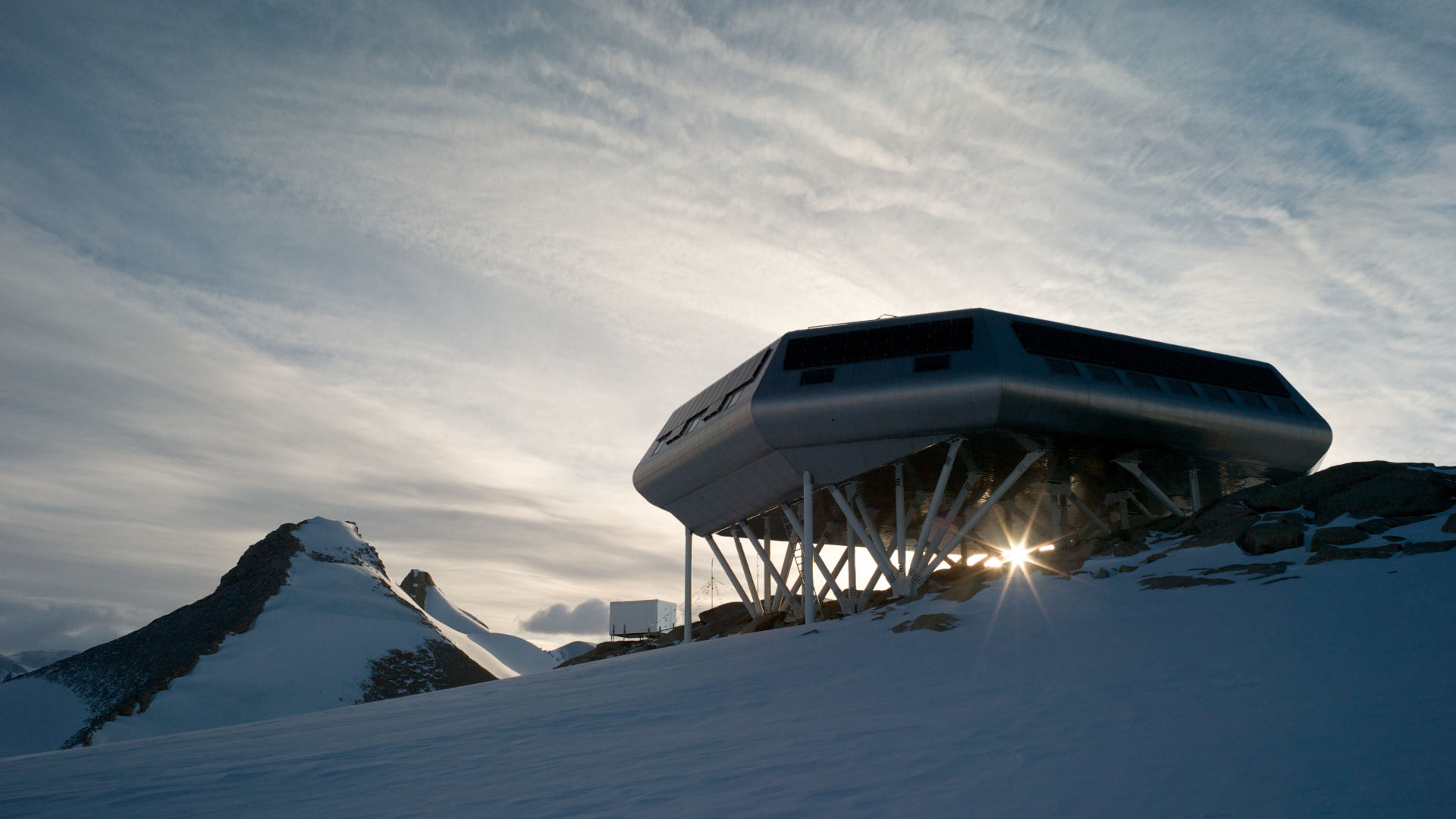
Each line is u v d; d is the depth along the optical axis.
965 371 45.56
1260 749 12.78
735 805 12.49
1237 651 20.69
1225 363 53.25
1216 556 34.19
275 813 14.61
